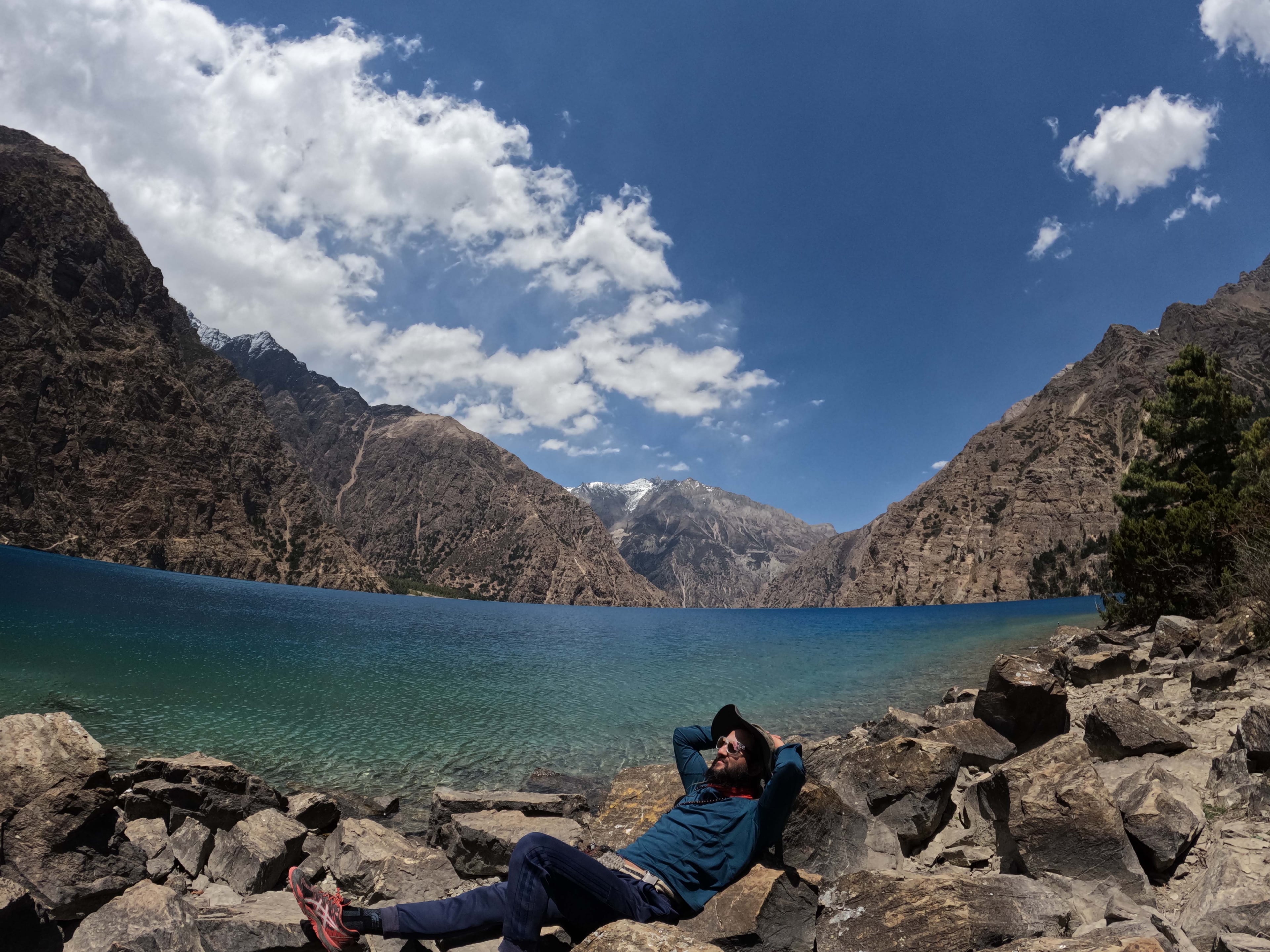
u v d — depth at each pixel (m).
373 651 38.44
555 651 45.31
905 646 44.53
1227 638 15.13
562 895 3.78
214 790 8.99
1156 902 4.71
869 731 12.77
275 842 7.19
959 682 26.44
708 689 25.98
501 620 100.38
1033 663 9.27
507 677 29.78
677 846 4.35
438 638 53.50
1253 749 6.45
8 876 5.26
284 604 87.75
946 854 6.20
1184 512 26.50
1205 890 4.29
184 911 4.83
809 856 5.55
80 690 18.70
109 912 4.68
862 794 6.84
